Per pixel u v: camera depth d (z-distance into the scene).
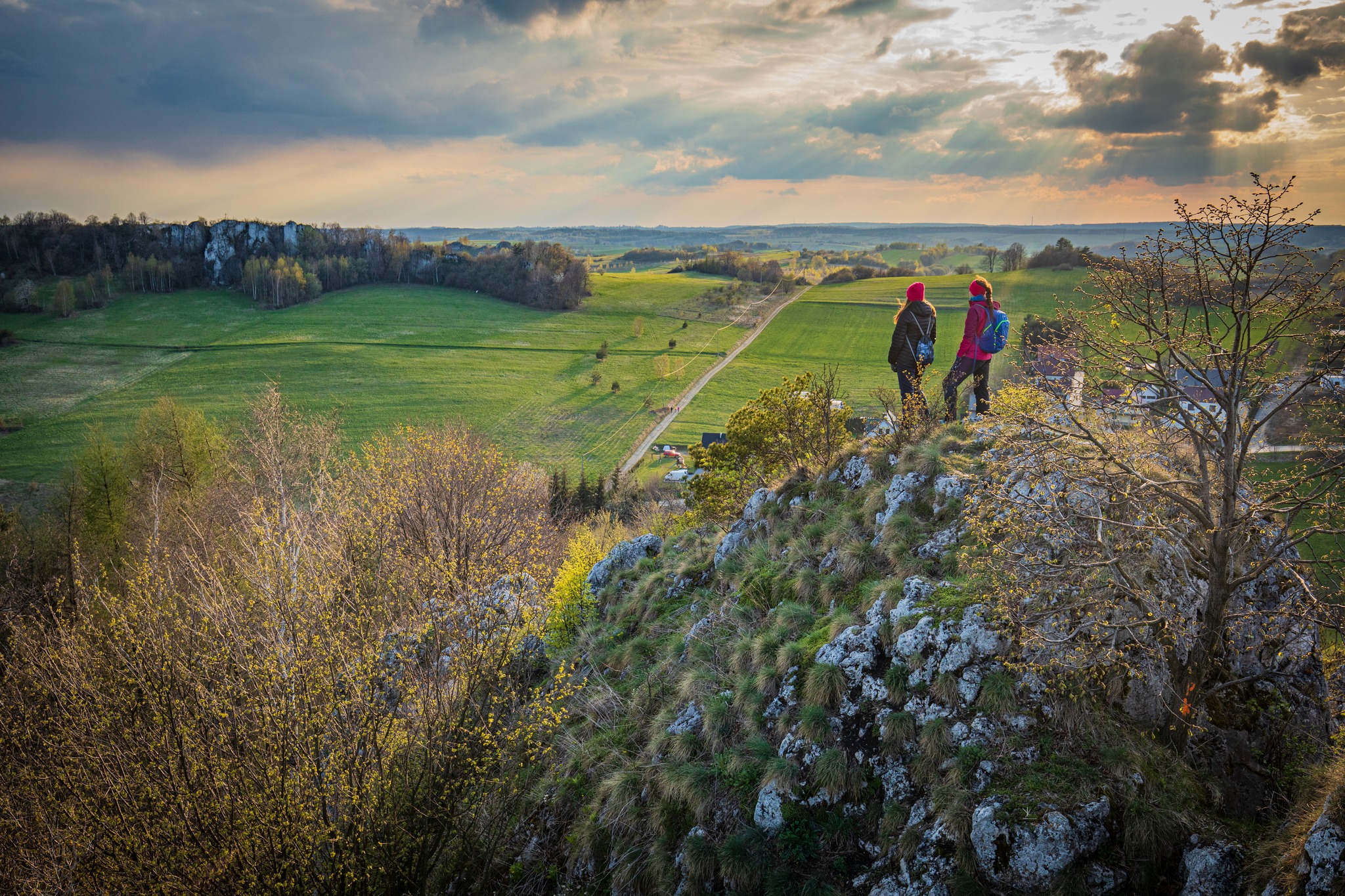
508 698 10.24
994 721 6.40
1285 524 5.44
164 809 7.32
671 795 7.77
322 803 7.65
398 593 12.75
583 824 8.43
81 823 7.40
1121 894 5.38
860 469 11.59
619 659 11.79
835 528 10.45
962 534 8.52
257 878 7.26
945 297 130.88
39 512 59.25
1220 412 5.84
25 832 7.49
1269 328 5.26
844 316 150.88
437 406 105.69
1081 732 6.16
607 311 167.25
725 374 120.44
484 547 18.61
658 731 9.09
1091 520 6.54
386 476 20.70
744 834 6.87
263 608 9.02
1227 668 6.55
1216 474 6.23
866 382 108.69
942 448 10.00
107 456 41.16
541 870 8.45
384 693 8.61
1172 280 5.59
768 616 9.90
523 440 94.12
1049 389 6.48
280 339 135.62
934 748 6.44
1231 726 6.28
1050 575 6.34
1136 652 6.38
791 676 8.09
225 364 121.00
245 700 7.94
